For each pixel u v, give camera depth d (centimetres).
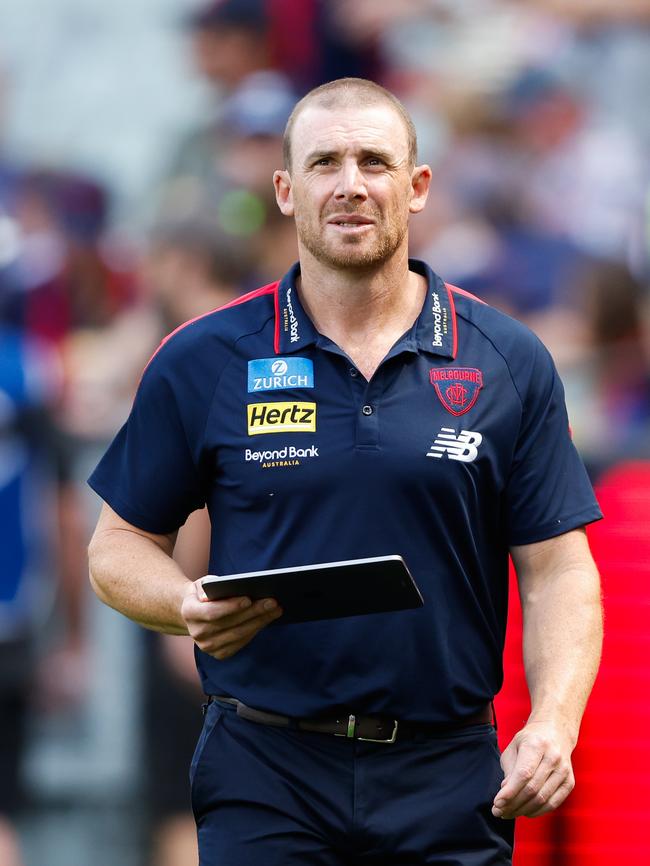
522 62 2494
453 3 2522
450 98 2478
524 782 894
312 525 955
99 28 2603
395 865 965
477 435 962
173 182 2330
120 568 1000
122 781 1808
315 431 957
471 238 2345
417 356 971
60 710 1812
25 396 1848
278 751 969
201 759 996
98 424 1914
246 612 889
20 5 2638
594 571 991
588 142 2452
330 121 954
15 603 1809
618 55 2509
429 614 952
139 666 1817
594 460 1666
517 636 1413
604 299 2208
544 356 1005
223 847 972
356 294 973
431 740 969
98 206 2334
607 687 1441
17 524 1820
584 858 1427
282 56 2500
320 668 955
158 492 1012
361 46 2492
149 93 2538
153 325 2036
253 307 1005
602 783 1434
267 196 2122
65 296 2138
